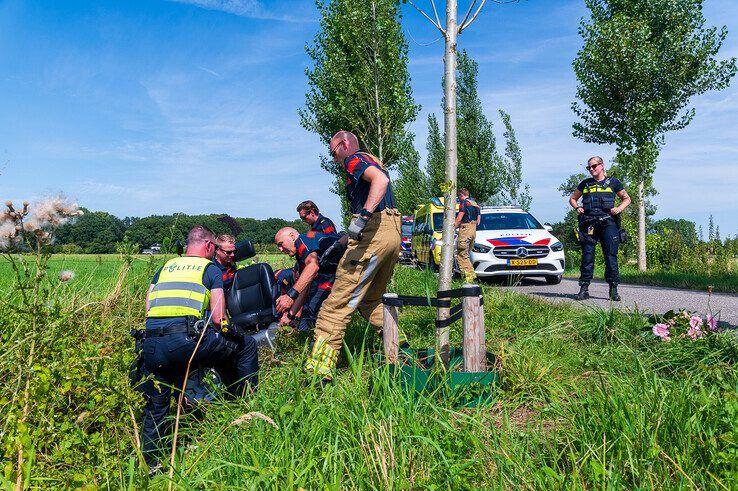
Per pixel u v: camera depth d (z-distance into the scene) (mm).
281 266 9773
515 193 38969
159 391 3836
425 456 2686
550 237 13750
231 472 2693
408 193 43406
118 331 5191
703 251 19891
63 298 5824
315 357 4047
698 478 2385
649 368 4109
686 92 21188
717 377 3475
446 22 4273
